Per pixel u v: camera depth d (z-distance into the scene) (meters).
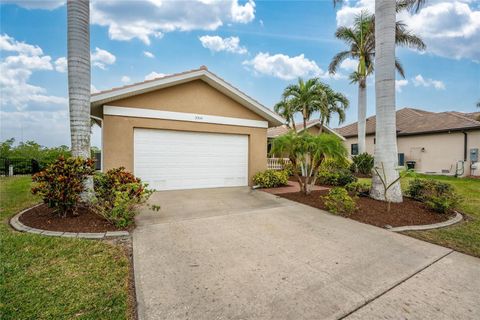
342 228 5.14
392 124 7.06
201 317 2.36
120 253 3.71
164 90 8.80
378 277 3.19
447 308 2.59
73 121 5.42
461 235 4.81
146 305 2.51
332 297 2.73
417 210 6.37
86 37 5.57
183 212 6.20
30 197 7.02
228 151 10.19
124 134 8.20
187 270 3.26
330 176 11.22
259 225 5.27
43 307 2.41
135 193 4.97
